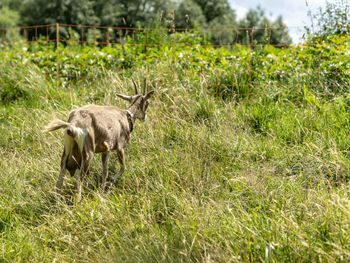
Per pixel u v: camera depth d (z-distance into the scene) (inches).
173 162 256.1
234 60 371.6
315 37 385.7
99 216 213.6
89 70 388.5
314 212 193.8
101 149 241.4
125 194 237.6
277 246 171.5
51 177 253.6
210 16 1686.8
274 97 326.3
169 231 196.2
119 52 405.4
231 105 314.2
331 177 231.3
